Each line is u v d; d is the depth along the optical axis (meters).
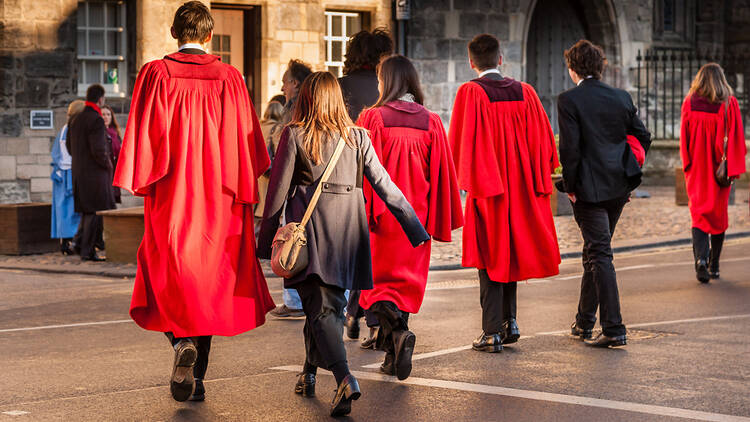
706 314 7.89
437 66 19.27
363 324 7.86
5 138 15.52
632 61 22.12
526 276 6.56
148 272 5.14
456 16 19.38
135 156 5.09
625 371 5.95
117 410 5.14
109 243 11.84
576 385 5.61
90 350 6.73
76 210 11.93
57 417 5.00
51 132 15.84
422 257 6.03
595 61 6.78
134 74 16.48
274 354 6.60
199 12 5.31
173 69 5.17
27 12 15.59
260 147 5.34
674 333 7.12
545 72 21.91
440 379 5.80
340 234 5.11
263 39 17.31
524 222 6.59
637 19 22.16
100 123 11.87
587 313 6.87
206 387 5.66
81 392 5.54
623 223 14.71
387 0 18.62
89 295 9.25
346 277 5.11
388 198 5.26
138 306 5.12
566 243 12.66
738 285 9.41
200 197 5.15
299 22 17.61
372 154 5.26
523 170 6.59
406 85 6.15
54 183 12.51
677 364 6.12
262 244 5.11
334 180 5.14
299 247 4.97
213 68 5.24
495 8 19.78
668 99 23.00
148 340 7.10
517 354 6.48
